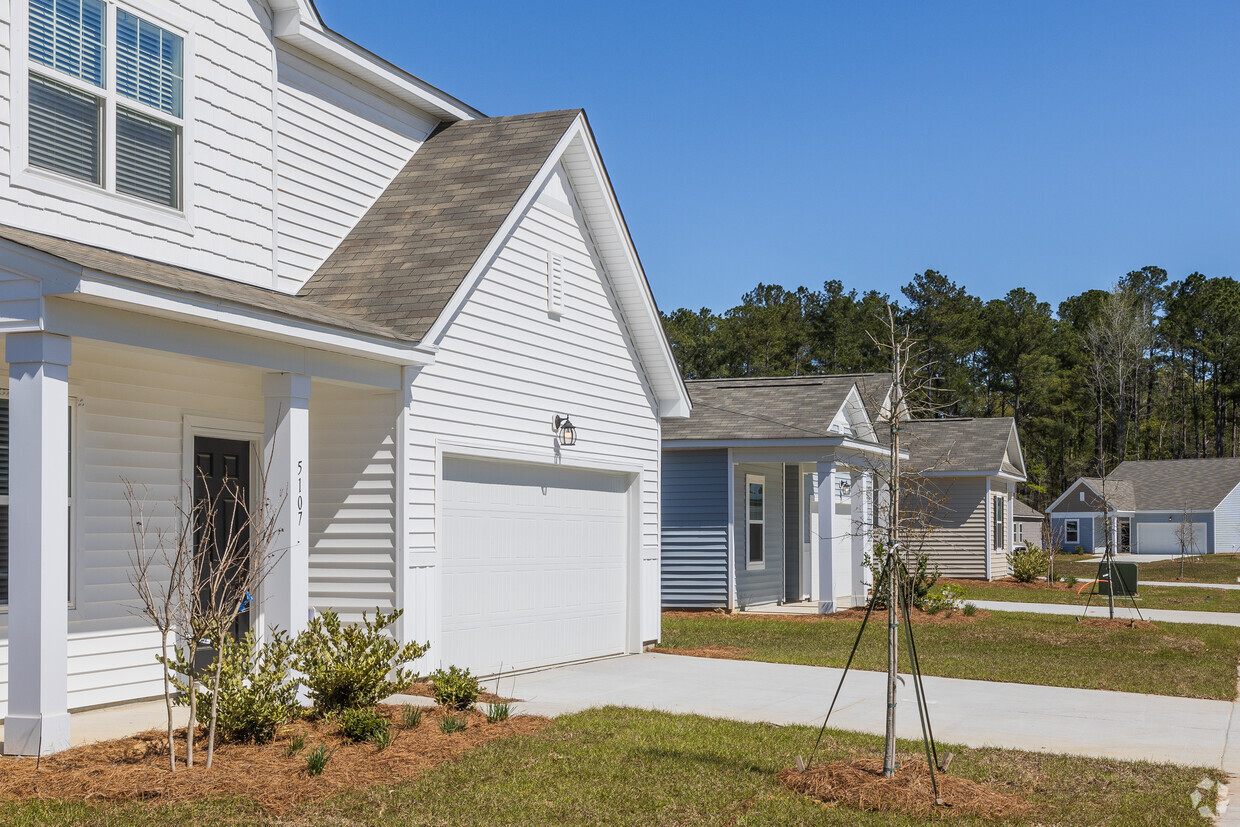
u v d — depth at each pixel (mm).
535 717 10461
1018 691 13273
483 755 8703
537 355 14016
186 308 8617
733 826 7074
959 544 37688
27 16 9391
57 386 7949
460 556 12672
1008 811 7457
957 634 19672
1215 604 28547
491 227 12773
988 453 37031
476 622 12945
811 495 29031
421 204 13703
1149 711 11930
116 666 10375
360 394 11742
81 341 8328
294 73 12758
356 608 11641
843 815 7332
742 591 24781
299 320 9703
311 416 11961
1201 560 57531
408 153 14898
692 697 12219
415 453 11727
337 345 10195
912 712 11562
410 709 9789
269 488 10055
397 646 9852
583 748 9109
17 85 9273
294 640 9508
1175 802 7867
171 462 11047
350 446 11766
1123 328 92062
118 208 10172
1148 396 96562
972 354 88562
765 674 14195
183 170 10969
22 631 7840
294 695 9406
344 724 8891
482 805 7340
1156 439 96625
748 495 25344
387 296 11945
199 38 11242
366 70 13578
